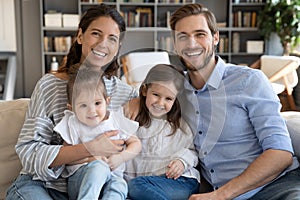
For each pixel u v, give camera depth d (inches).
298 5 205.3
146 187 52.9
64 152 50.9
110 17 54.3
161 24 236.1
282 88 179.5
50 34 232.8
